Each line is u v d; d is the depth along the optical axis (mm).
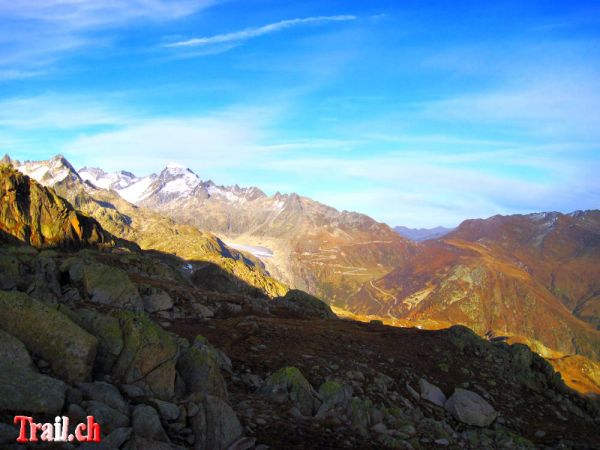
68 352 11898
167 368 13820
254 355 23281
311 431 15109
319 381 21844
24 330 11984
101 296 25594
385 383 24312
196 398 13141
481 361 31344
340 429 15859
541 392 30438
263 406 16375
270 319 31141
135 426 11047
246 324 28094
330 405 17656
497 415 24859
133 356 13469
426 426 19281
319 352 25734
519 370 31750
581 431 26719
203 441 12203
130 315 14328
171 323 26578
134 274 40156
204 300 33875
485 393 27625
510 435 22969
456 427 23359
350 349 27516
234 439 13062
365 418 17125
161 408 12195
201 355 15344
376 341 30406
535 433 24922
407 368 27391
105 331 13609
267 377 20172
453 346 32031
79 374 11820
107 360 13258
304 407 17203
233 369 21172
